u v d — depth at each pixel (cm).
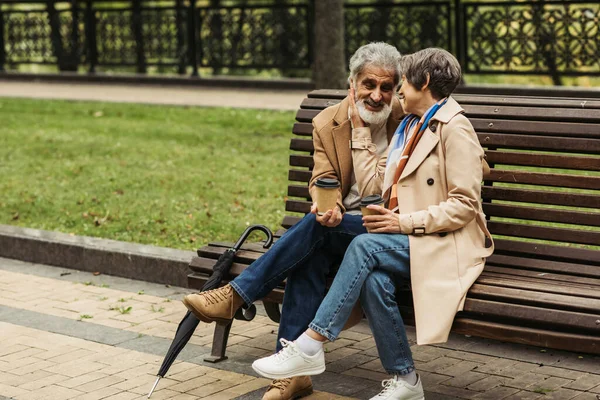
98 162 1183
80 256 821
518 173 555
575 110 547
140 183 1067
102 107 1623
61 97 1780
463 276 500
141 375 580
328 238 536
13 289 770
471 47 1619
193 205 966
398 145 530
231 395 547
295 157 631
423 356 605
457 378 568
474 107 574
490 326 484
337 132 556
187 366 594
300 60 1836
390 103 546
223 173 1096
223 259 574
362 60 542
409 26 1692
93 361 606
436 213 502
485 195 562
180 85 1917
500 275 525
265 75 1955
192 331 554
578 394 537
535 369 578
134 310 709
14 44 2162
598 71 1541
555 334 467
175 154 1209
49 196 1027
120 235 877
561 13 1552
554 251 538
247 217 915
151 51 2000
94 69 2067
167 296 743
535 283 505
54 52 2119
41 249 846
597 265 529
